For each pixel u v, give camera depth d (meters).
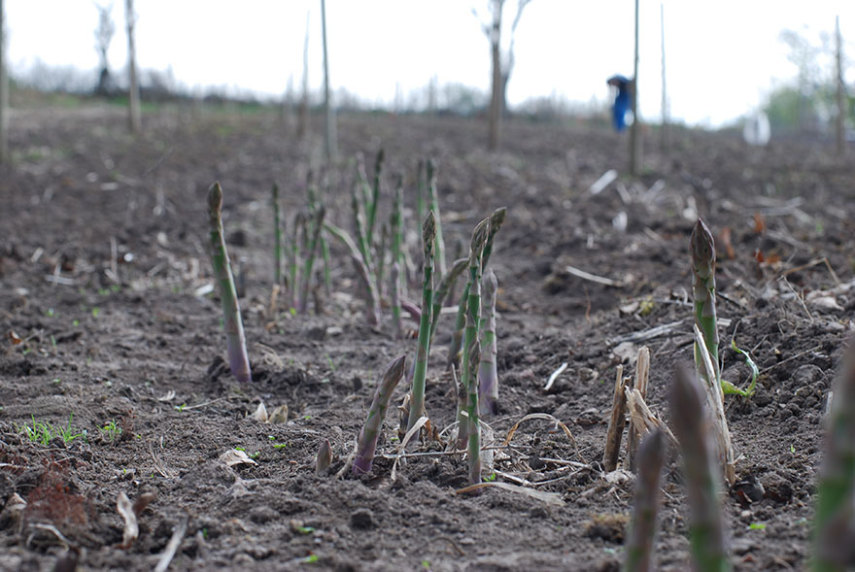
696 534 1.27
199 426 3.62
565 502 2.71
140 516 2.62
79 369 4.46
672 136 23.66
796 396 3.33
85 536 2.45
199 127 20.72
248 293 6.50
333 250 8.26
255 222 9.45
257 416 3.76
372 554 2.36
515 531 2.49
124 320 5.59
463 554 2.36
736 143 22.58
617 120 17.69
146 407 3.92
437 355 4.72
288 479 2.88
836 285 5.04
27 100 30.86
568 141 20.45
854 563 1.12
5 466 2.94
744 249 6.44
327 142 12.71
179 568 2.28
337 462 3.02
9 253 7.45
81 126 20.06
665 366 3.93
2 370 4.39
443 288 3.21
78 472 3.00
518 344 4.73
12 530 2.49
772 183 12.21
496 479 2.90
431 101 25.83
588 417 3.55
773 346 3.79
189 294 6.37
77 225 8.96
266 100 35.06
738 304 4.45
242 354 4.25
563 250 7.44
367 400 4.02
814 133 33.88
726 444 2.66
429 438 3.17
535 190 11.28
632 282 5.96
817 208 9.52
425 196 9.16
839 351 3.51
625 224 8.22
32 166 12.89
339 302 6.18
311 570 2.26
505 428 3.57
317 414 3.84
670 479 2.76
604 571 2.19
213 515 2.62
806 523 2.43
